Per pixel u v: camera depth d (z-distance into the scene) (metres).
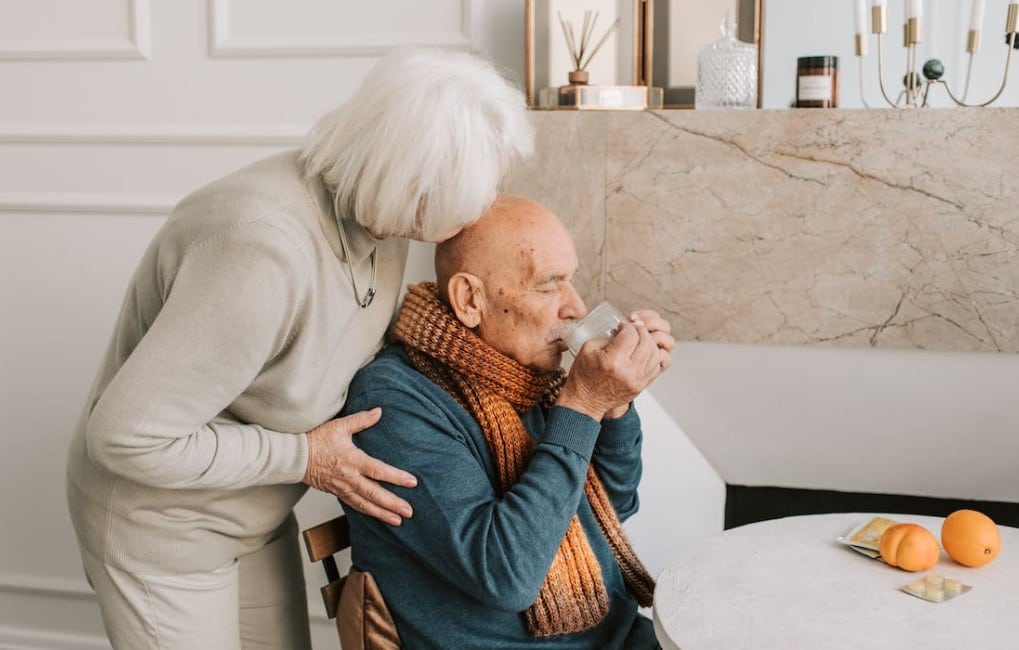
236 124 2.11
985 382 1.86
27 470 2.31
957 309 1.80
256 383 1.28
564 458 1.28
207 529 1.38
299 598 1.65
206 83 2.12
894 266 1.81
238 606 1.52
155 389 1.17
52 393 2.28
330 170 1.24
